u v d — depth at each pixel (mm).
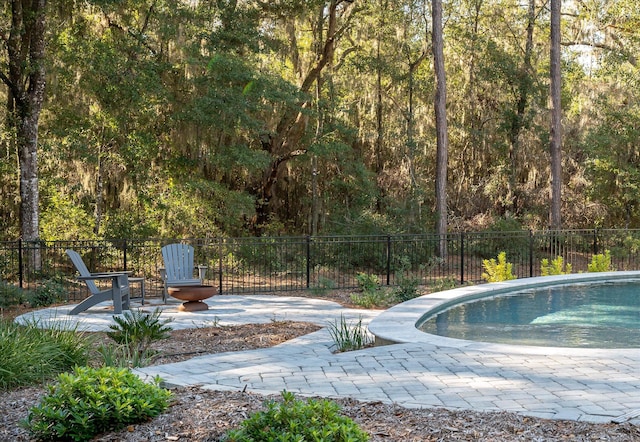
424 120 23375
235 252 18469
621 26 25922
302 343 7457
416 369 5223
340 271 18484
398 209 21672
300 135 22000
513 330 8445
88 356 6035
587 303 10727
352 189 23406
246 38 18281
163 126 18656
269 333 8266
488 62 24234
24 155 15453
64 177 18203
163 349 7203
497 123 24984
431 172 26672
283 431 3133
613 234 19812
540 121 23891
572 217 25406
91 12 16922
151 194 18109
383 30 22797
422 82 24172
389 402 4164
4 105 16547
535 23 25578
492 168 25453
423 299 9969
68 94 17281
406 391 4512
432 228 22875
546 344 7523
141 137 17625
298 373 5109
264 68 19453
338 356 5824
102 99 17141
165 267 11391
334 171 23703
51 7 16219
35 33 15117
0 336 5391
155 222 18000
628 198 24016
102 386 3762
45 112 18203
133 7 17656
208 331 8398
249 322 9203
